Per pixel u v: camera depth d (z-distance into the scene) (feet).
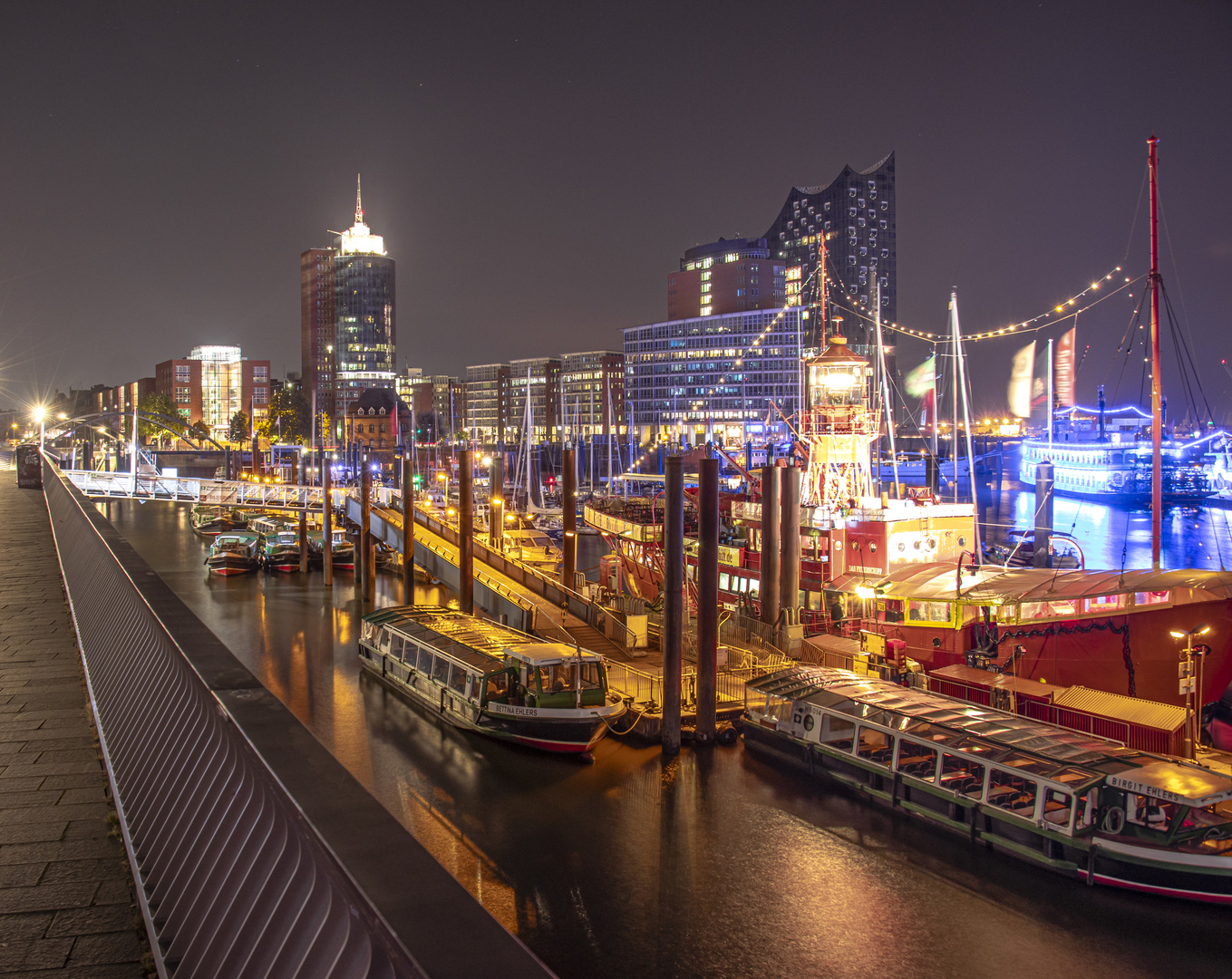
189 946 24.73
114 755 43.52
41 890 33.60
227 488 391.24
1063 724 114.93
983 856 94.73
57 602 92.89
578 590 218.18
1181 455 529.45
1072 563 277.23
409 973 13.96
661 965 79.15
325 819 18.97
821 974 77.36
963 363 273.75
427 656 150.00
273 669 175.83
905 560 176.04
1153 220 152.87
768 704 123.54
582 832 103.55
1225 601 118.93
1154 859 84.33
